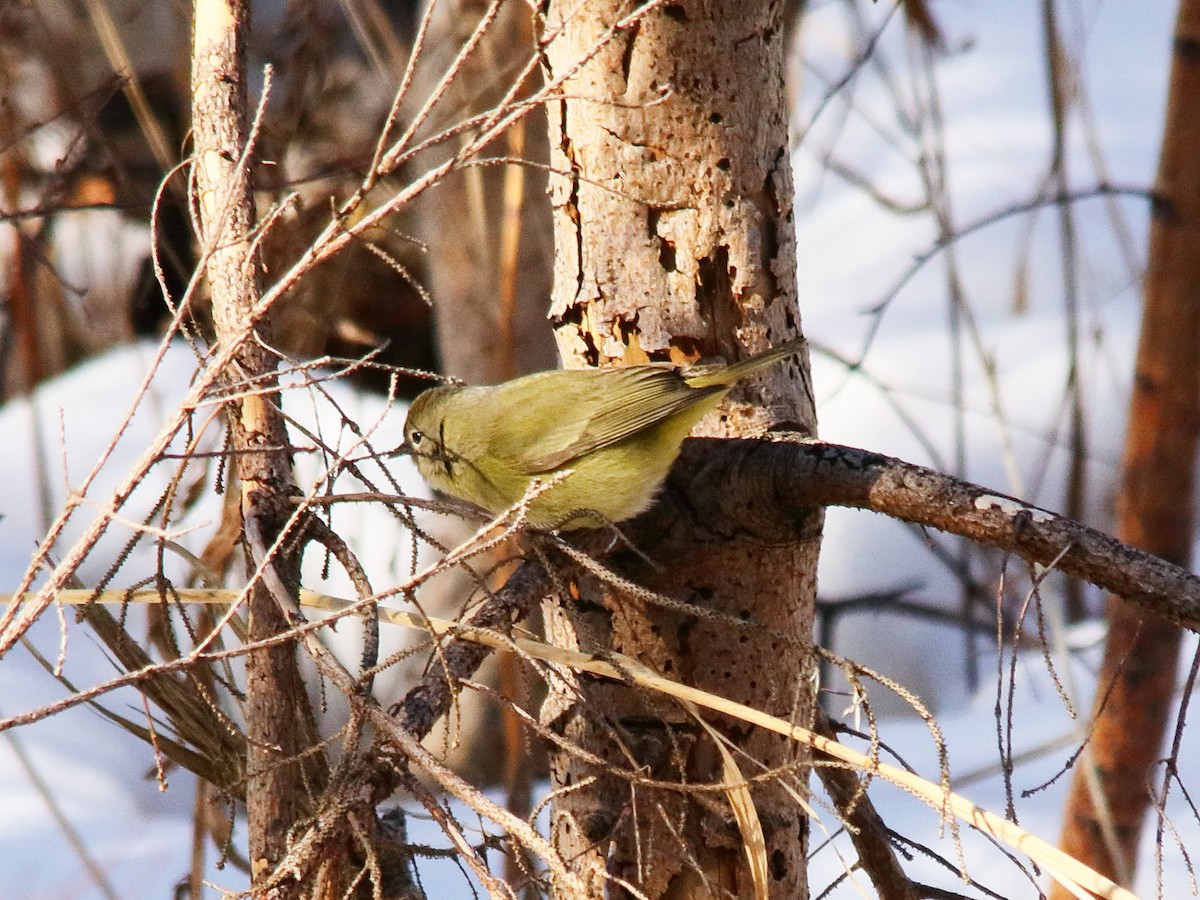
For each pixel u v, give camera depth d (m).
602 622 6.07
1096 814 10.59
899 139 18.00
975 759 11.85
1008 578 13.25
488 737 12.67
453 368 12.59
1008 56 19.95
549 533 5.17
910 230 16.86
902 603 13.09
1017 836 4.61
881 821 6.25
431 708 4.56
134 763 11.77
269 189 7.71
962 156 17.81
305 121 10.42
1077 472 11.90
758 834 5.11
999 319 15.62
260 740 5.02
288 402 13.80
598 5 5.88
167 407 14.45
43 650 12.37
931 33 11.67
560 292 6.40
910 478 5.29
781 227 6.17
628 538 5.96
